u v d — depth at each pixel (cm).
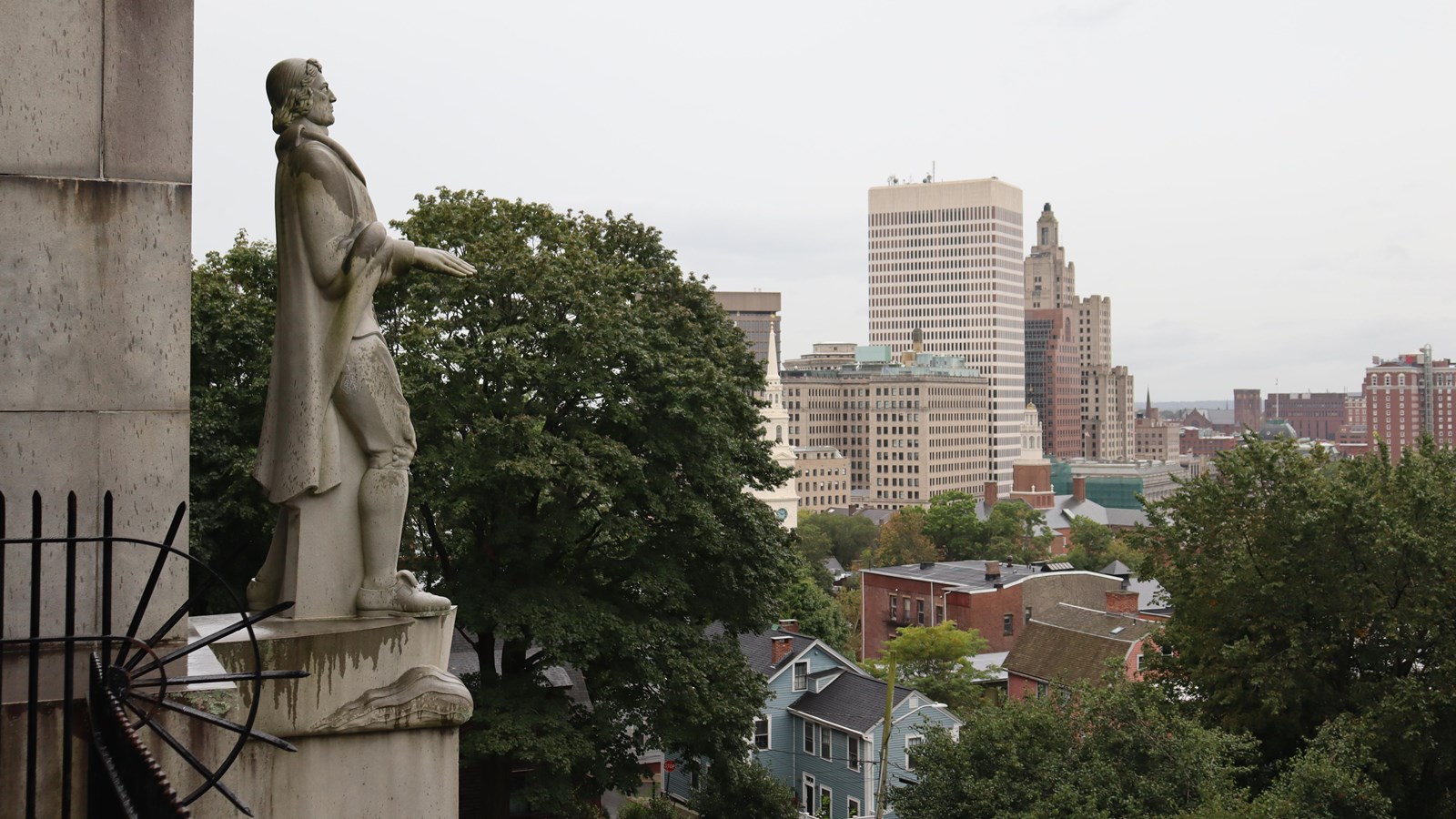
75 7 713
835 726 5762
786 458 17650
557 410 2967
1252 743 3109
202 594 629
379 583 790
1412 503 3481
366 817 751
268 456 786
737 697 3030
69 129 712
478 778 3697
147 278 730
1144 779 2869
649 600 2958
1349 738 3023
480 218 3191
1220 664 3562
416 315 2891
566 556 3119
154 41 732
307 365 771
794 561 3212
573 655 2762
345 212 780
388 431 792
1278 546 3534
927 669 7800
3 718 668
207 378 2700
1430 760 3350
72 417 712
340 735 745
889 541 16450
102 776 629
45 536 700
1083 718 3100
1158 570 3897
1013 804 2997
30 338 704
